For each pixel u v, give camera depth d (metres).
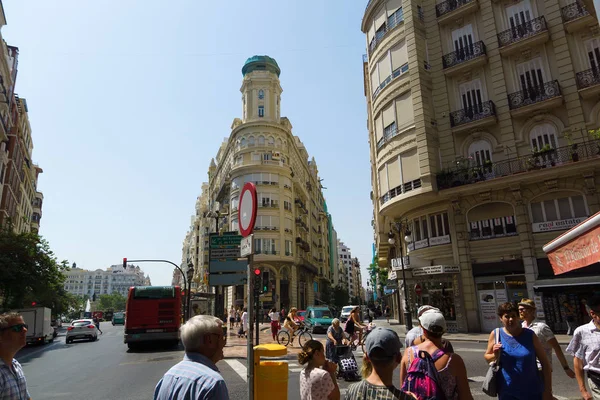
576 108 19.36
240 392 8.38
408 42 23.95
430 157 22.00
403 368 3.55
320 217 81.19
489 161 20.62
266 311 44.88
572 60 19.91
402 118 23.69
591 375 4.06
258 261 46.78
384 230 31.67
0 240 29.69
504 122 21.14
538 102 20.00
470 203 21.11
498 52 21.88
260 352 4.69
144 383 9.89
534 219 19.47
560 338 15.83
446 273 20.75
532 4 21.41
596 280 16.20
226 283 16.38
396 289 33.16
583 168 17.95
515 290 19.44
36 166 66.00
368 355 2.71
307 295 57.44
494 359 4.04
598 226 4.26
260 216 48.75
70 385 9.89
